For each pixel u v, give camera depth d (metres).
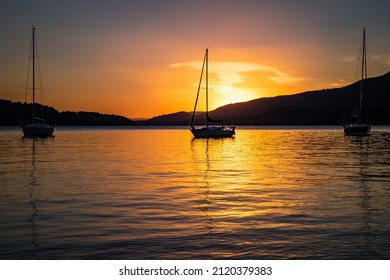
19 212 15.77
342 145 63.09
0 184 23.06
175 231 13.05
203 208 16.58
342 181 24.39
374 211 15.98
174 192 20.55
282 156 43.12
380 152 47.97
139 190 21.11
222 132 84.25
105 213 15.62
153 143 71.31
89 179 25.28
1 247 11.48
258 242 11.91
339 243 11.82
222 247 11.48
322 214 15.44
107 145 64.44
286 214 15.45
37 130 84.50
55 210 16.14
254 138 92.94
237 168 31.77
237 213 15.64
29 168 31.34
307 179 25.36
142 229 13.30
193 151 51.22
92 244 11.73
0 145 62.84
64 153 47.00
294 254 10.95
